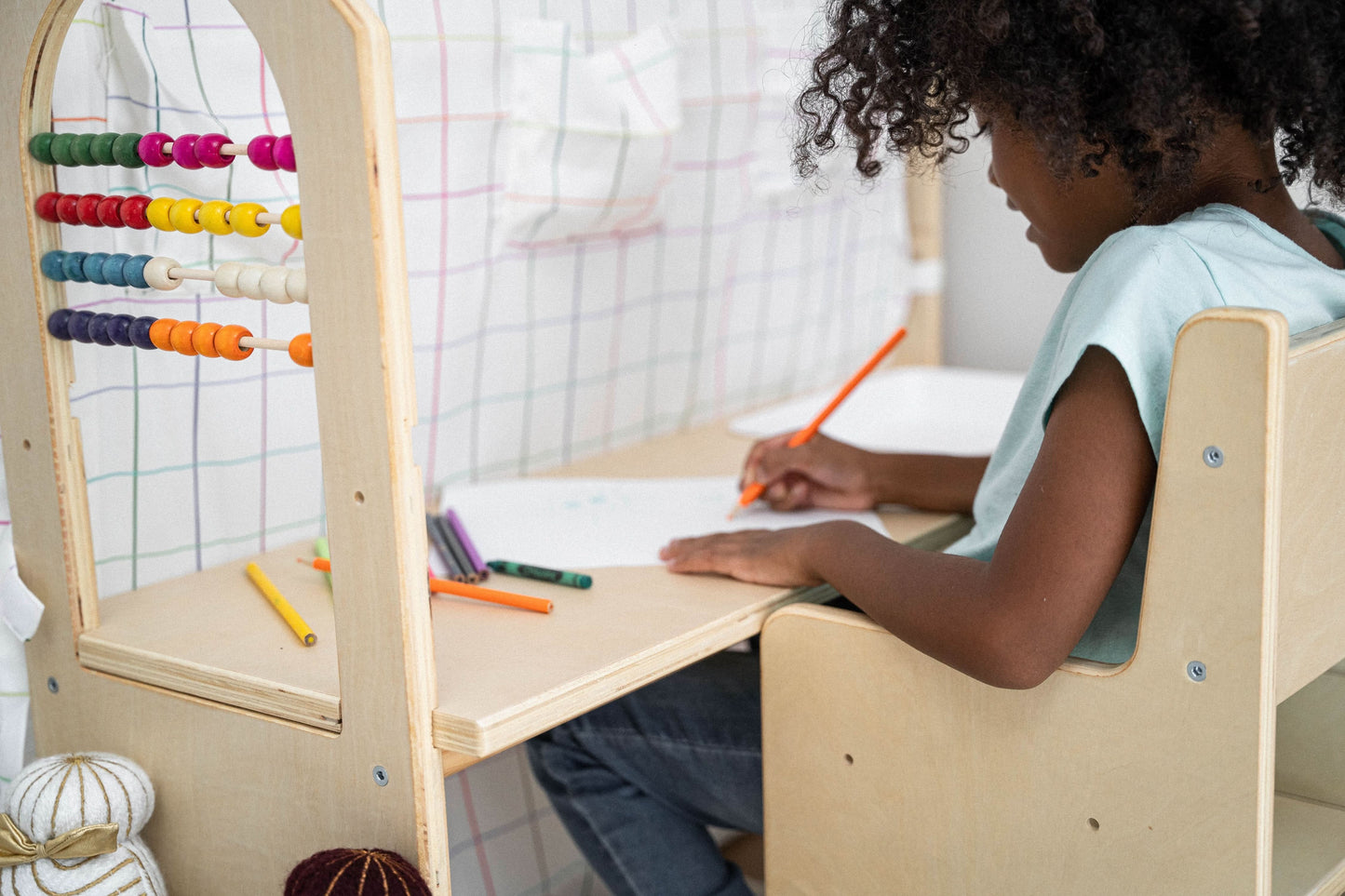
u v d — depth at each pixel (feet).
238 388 3.54
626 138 4.20
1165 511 2.22
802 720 2.89
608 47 4.25
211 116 3.28
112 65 3.10
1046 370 2.76
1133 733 2.35
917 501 3.66
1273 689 2.20
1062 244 2.87
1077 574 2.29
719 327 5.16
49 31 2.73
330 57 2.13
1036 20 2.45
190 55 3.22
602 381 4.68
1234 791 2.23
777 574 3.01
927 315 6.21
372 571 2.34
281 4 2.16
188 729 2.81
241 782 2.72
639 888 3.34
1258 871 2.24
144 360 3.31
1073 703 2.43
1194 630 2.23
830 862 2.91
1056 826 2.50
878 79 2.81
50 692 3.10
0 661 3.12
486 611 2.91
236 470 3.60
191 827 2.87
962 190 6.25
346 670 2.45
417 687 2.34
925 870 2.73
